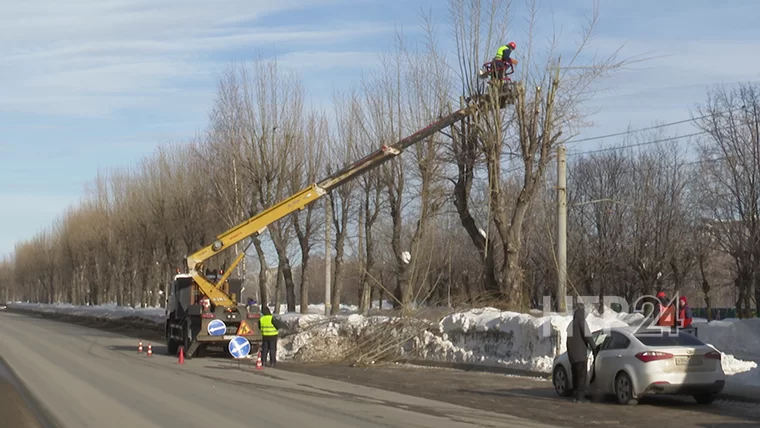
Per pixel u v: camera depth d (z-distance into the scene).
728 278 56.56
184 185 57.47
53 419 14.14
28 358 28.28
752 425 13.43
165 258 67.50
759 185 39.47
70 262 96.94
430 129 28.45
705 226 46.84
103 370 23.88
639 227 48.25
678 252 47.75
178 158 59.44
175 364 26.41
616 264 49.16
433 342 26.58
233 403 16.23
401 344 26.91
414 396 17.69
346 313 35.66
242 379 21.45
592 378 17.03
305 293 49.16
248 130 44.31
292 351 29.86
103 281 84.31
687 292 56.72
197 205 55.84
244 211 45.47
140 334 48.66
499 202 29.41
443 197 39.66
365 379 21.58
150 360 28.11
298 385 19.98
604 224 49.78
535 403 16.41
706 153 46.19
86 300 95.06
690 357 15.52
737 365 20.78
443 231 52.31
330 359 26.86
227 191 46.69
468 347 25.52
